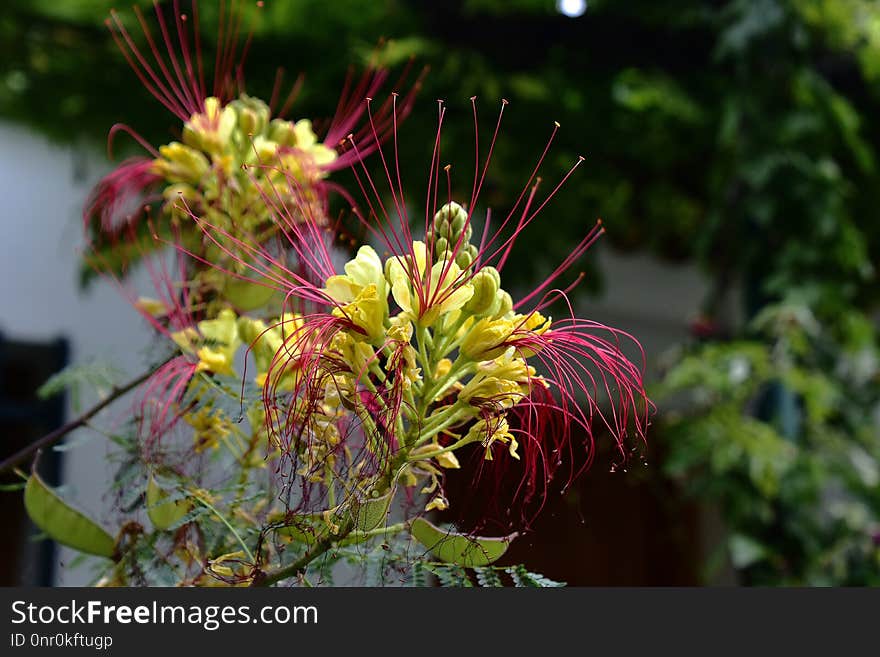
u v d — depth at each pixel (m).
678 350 1.60
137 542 0.52
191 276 0.61
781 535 1.44
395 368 0.46
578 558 1.79
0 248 1.59
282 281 0.52
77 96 1.43
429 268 0.47
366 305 0.46
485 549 0.46
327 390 0.47
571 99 1.48
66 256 1.65
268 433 0.48
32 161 1.65
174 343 0.58
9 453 1.60
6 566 1.41
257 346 0.53
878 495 1.49
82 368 0.61
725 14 1.44
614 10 1.44
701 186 1.68
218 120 0.61
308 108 1.37
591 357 0.50
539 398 0.49
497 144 1.47
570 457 0.49
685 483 1.60
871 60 1.55
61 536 0.52
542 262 1.52
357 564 0.49
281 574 0.46
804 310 1.47
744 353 1.47
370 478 0.46
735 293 1.77
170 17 1.30
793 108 1.47
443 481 0.49
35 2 1.32
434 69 1.40
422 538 0.46
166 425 0.55
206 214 0.60
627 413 0.50
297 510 0.46
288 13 1.31
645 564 1.86
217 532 0.52
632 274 1.99
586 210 1.62
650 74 1.52
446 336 0.48
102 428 0.58
